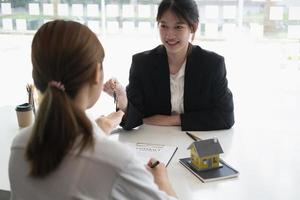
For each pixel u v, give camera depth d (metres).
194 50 1.92
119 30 3.27
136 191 0.76
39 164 0.72
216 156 1.31
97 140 0.76
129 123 1.74
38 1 3.39
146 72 1.92
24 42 3.55
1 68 3.67
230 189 1.19
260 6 2.96
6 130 1.73
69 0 3.30
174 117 1.86
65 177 0.73
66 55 0.74
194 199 1.13
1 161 1.38
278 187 1.20
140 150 1.49
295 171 1.31
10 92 3.42
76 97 0.78
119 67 3.31
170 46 1.82
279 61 3.09
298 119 2.07
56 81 0.75
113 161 0.73
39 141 0.72
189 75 1.89
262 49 3.08
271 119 2.06
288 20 2.95
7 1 3.45
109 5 3.23
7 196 1.26
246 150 1.51
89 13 3.29
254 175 1.28
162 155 1.44
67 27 0.75
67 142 0.72
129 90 1.94
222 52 3.10
